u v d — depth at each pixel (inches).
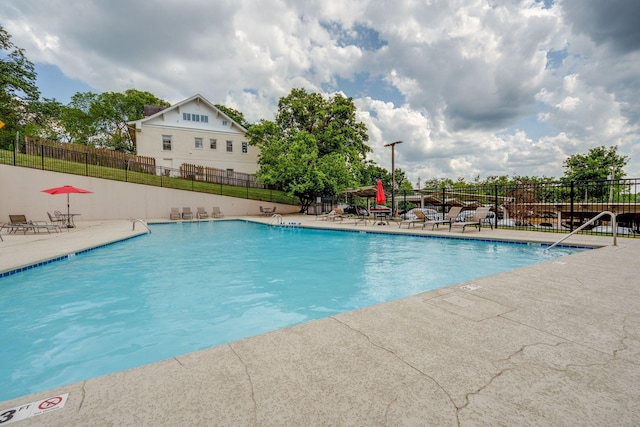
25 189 613.3
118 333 142.2
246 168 1183.6
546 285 142.4
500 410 55.2
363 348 81.2
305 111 1083.9
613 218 265.3
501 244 346.6
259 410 55.6
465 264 272.8
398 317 104.0
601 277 156.5
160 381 65.9
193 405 57.2
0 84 950.4
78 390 62.7
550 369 70.0
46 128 1282.0
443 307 113.6
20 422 52.6
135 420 53.0
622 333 90.2
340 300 187.2
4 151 754.2
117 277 237.6
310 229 550.9
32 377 107.7
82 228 520.4
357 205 879.7
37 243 343.0
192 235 488.4
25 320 156.9
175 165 1048.8
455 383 64.3
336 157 870.4
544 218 556.4
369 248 362.6
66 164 753.6
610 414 53.9
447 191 575.8
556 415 53.7
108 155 842.2
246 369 70.7
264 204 941.2
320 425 51.5
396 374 68.1
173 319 158.6
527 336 88.4
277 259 307.0
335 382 65.0
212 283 223.1
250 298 190.9
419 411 55.2
